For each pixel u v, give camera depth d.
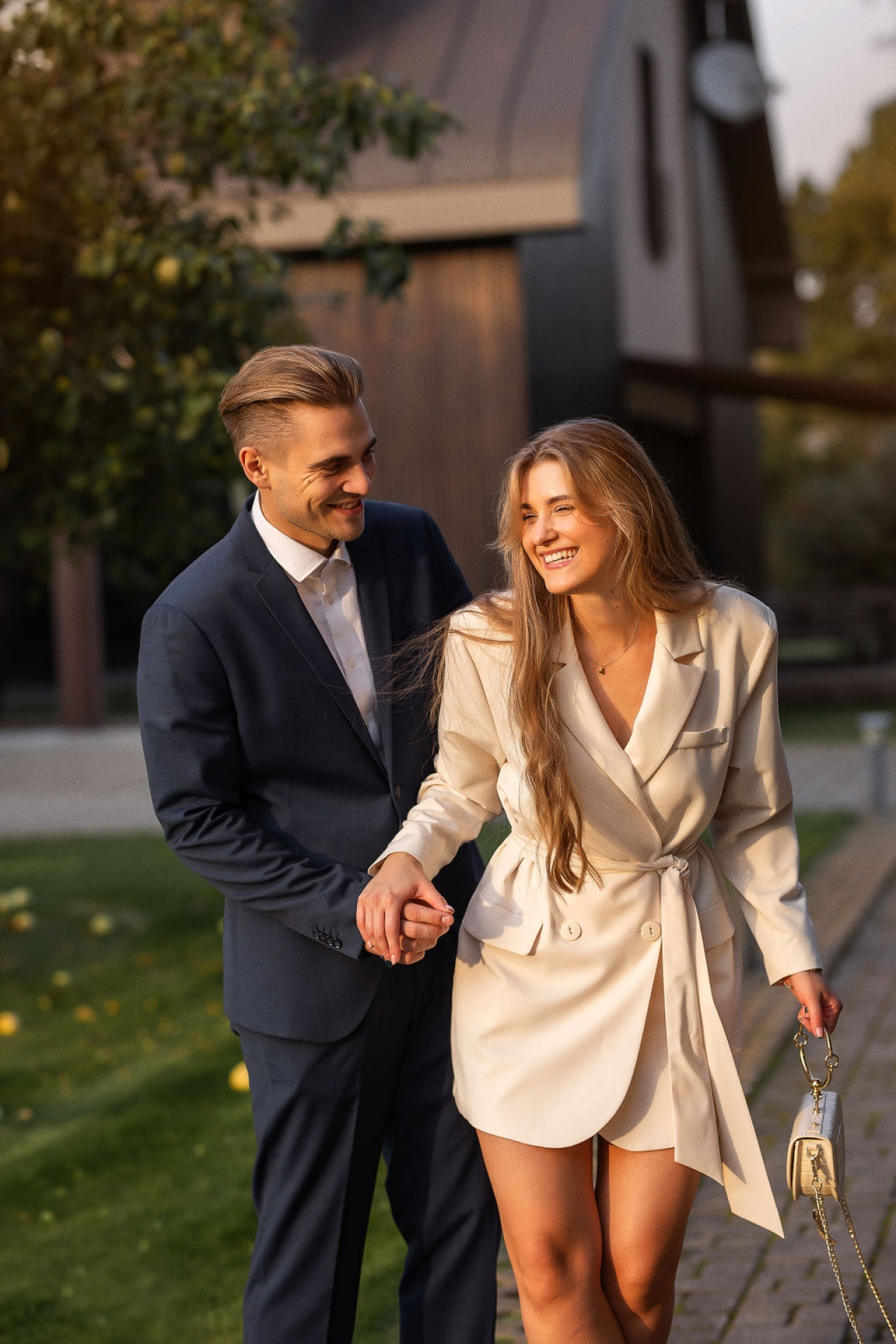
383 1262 3.40
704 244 17.33
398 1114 2.46
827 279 38.19
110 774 13.21
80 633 16.08
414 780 2.41
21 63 5.20
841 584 25.89
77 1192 3.89
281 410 2.19
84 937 6.80
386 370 12.44
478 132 11.40
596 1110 2.17
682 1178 2.21
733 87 15.81
